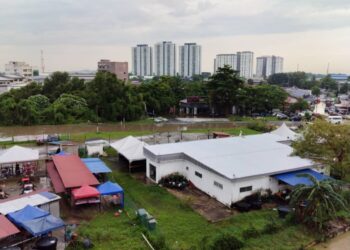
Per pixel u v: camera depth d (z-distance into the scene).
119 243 18.84
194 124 70.00
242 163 28.25
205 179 28.14
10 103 69.38
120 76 164.12
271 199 26.83
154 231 20.73
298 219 22.28
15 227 17.83
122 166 35.91
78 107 75.81
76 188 24.52
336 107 95.19
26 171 31.17
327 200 21.22
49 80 94.50
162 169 30.25
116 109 75.62
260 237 20.36
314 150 28.08
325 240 20.80
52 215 20.27
